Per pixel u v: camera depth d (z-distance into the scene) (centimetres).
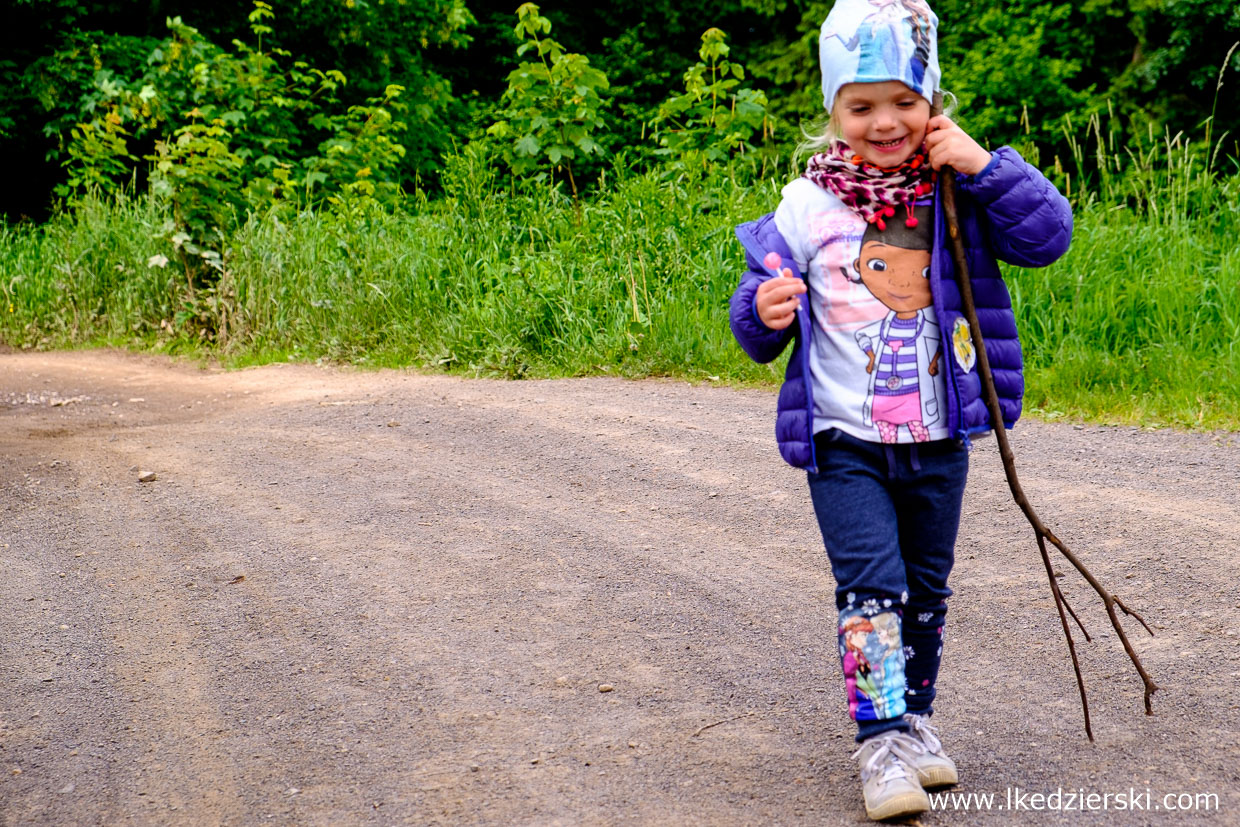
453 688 324
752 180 1092
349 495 531
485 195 1100
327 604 395
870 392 246
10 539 480
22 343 1149
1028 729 285
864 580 242
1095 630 346
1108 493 468
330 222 1118
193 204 1115
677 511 490
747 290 254
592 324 860
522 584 409
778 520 471
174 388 880
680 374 779
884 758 240
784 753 277
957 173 245
